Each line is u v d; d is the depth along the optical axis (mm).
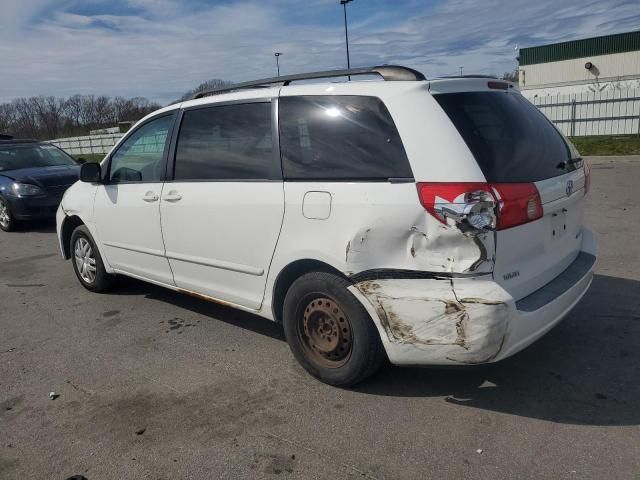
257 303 3795
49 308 5316
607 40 30500
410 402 3223
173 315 4918
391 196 2945
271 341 4223
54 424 3209
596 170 13719
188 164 4156
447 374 3514
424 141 2916
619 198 9328
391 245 2957
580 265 3529
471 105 3078
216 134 3951
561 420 2957
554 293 3094
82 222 5648
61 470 2775
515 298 2912
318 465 2705
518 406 3115
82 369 3924
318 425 3041
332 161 3250
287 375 3646
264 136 3621
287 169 3463
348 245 3082
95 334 4574
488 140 2953
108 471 2746
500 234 2785
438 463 2660
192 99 4309
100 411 3328
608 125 21938
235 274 3879
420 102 2988
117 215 4859
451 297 2789
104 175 5020
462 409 3119
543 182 3082
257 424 3090
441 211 2775
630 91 21156
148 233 4543
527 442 2781
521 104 3471
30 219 9539
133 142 4750
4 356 4223
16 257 7750
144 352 4148
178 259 4312
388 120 3057
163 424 3146
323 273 3287
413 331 2930
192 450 2881
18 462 2861
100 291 5645
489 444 2785
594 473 2525
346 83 3338
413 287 2900
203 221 3980
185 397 3439
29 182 9570
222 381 3617
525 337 2867
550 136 3498
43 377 3828
